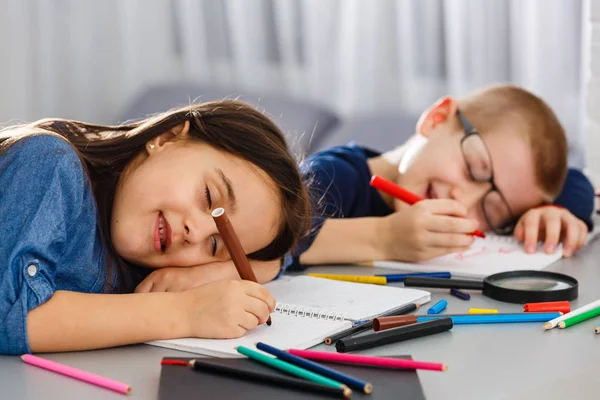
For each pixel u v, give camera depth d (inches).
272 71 116.3
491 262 51.9
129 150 43.9
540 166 59.2
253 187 42.9
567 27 98.3
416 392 29.7
